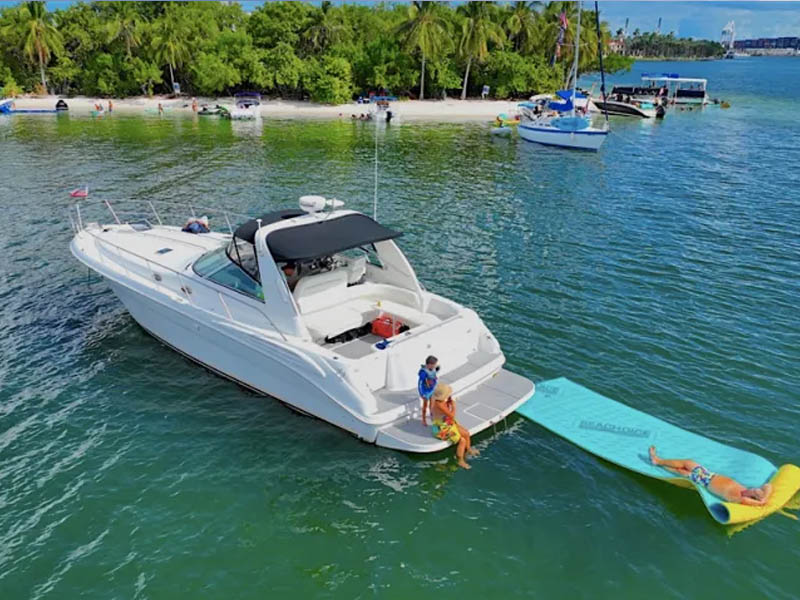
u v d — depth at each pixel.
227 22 87.06
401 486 8.84
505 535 8.02
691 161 36.78
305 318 10.53
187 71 75.94
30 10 73.06
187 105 69.31
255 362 10.34
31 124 52.75
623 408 10.65
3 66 75.31
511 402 9.77
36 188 26.72
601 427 10.09
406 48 70.50
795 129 53.44
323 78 68.38
